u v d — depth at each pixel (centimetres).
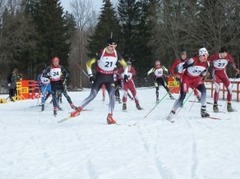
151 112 1212
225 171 498
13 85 2191
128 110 1323
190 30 4078
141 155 605
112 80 971
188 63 992
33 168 551
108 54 952
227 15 3862
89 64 970
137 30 5500
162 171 511
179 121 970
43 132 862
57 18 5075
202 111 1045
